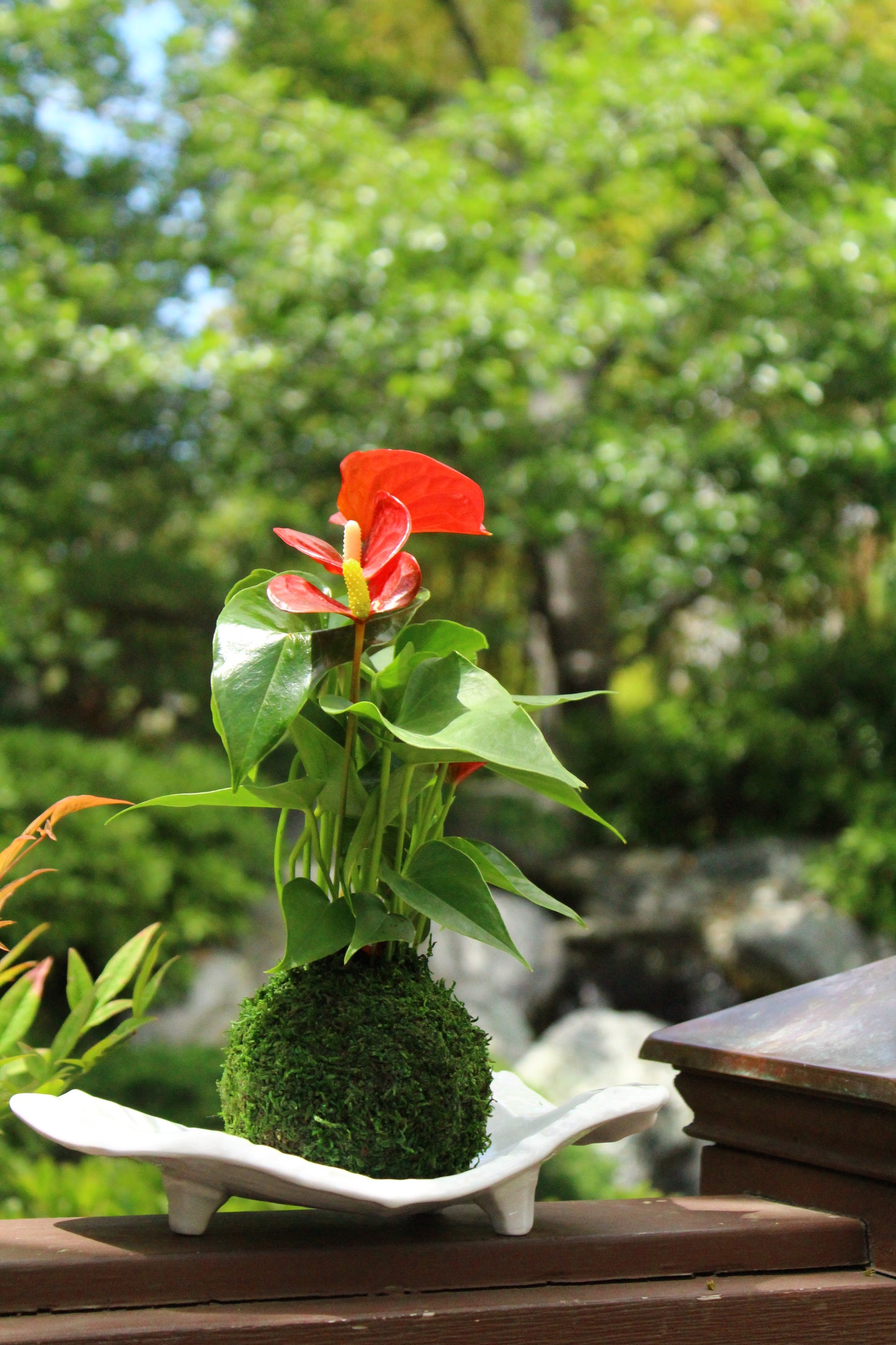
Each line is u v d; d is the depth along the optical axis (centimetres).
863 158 559
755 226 533
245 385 541
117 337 510
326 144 566
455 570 741
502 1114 77
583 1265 63
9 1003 90
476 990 471
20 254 548
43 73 580
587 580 680
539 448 557
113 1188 182
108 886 390
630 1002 531
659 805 624
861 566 660
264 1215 66
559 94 561
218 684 56
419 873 64
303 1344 55
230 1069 65
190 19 620
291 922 61
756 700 652
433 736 58
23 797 395
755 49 543
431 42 790
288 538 62
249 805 67
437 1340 57
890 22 611
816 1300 65
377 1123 60
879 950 506
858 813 568
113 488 650
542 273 521
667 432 514
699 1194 85
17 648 614
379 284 514
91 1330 52
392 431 549
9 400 522
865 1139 70
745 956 508
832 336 505
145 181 680
